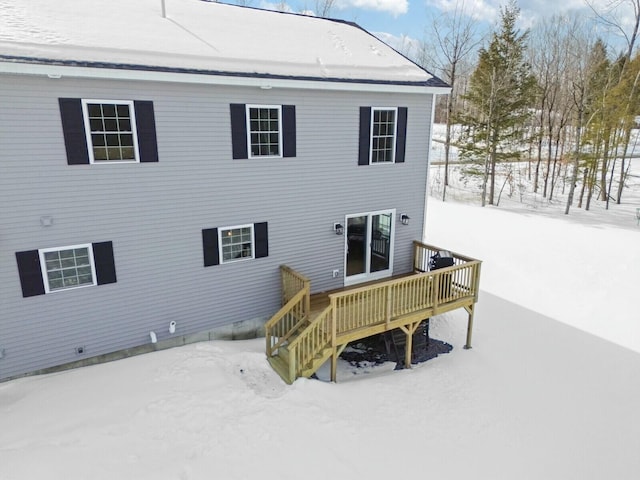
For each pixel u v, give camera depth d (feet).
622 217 73.92
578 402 27.68
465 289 33.58
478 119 91.20
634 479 21.50
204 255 29.81
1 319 24.29
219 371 26.81
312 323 26.48
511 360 32.45
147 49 25.93
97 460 19.01
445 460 21.50
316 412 23.62
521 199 89.71
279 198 31.96
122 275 27.27
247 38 32.58
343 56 34.42
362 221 41.45
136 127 25.72
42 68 21.86
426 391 27.66
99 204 25.63
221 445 20.57
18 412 22.25
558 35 106.32
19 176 23.26
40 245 24.52
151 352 29.25
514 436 24.02
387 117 35.73
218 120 28.22
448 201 88.94
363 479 19.52
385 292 29.07
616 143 85.20
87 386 24.79
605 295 43.34
